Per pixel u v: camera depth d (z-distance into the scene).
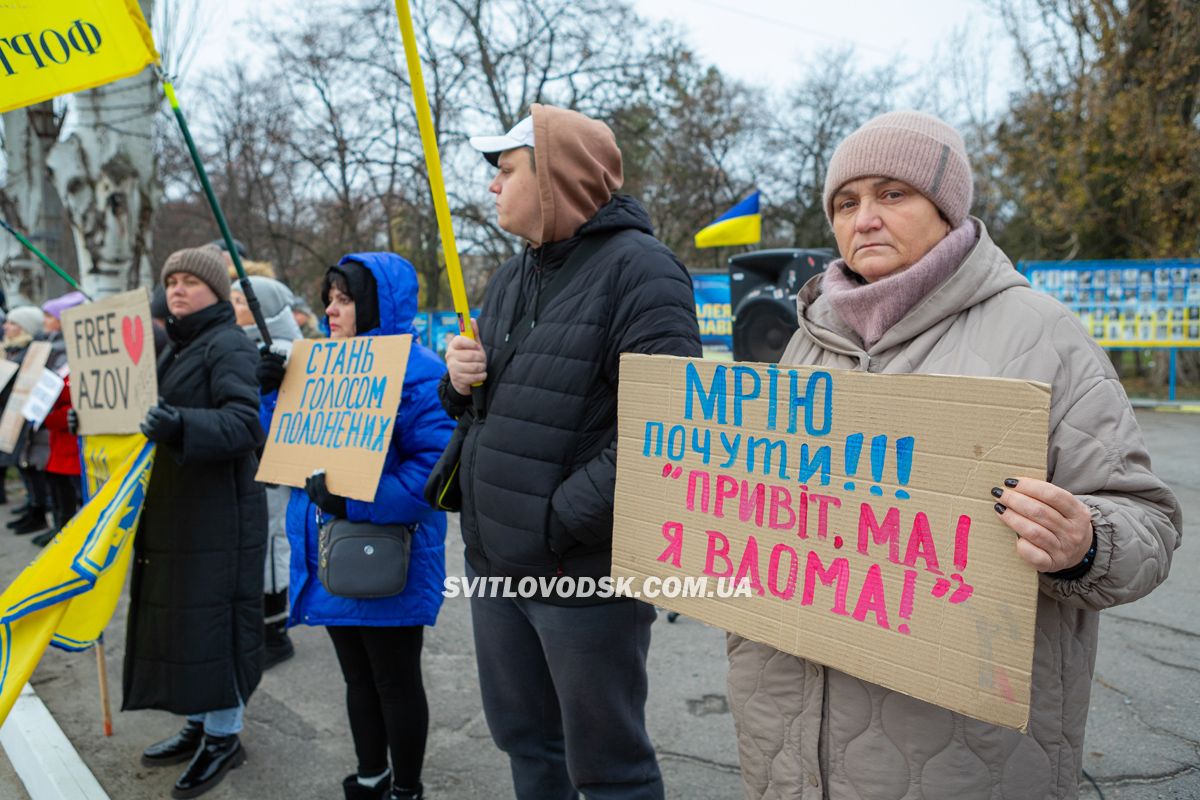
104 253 7.08
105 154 6.96
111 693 3.42
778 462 1.35
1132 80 14.85
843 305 1.37
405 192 19.05
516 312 1.98
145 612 2.64
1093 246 16.25
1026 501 1.03
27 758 2.85
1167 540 1.14
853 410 1.25
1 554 5.64
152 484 2.65
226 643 2.64
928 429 1.16
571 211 1.85
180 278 2.70
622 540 1.59
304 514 2.41
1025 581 1.07
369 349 2.33
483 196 18.28
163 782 2.72
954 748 1.23
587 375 1.78
